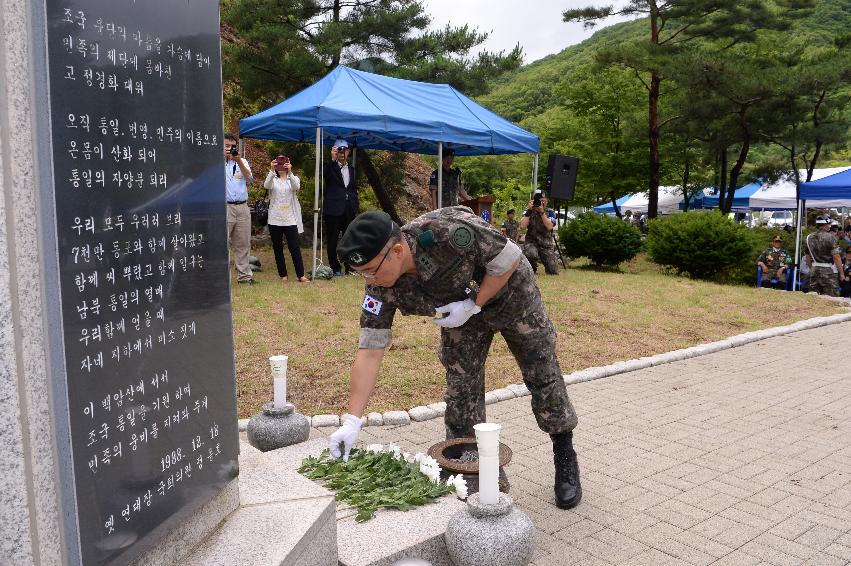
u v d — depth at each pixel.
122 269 2.01
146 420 2.12
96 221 1.89
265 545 2.36
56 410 1.76
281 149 16.59
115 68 1.96
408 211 22.27
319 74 16.27
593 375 6.65
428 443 4.75
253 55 15.99
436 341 7.46
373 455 3.49
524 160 39.28
